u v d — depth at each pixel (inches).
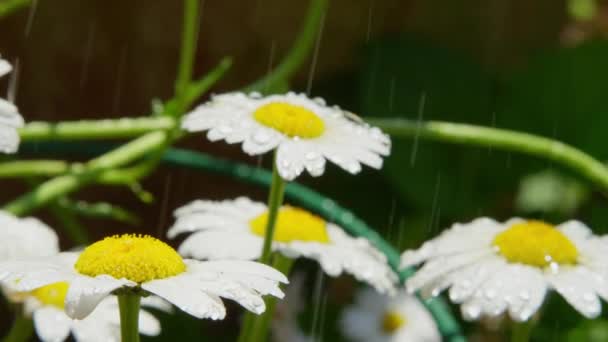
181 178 41.9
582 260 28.4
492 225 29.1
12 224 29.3
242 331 28.6
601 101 43.3
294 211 29.8
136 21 40.4
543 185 42.2
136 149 32.8
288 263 29.5
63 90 40.4
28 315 28.5
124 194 41.7
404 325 36.6
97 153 34.7
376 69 43.8
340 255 29.5
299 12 42.1
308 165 27.8
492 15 46.0
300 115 28.3
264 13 41.6
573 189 41.9
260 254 29.1
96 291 25.2
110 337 28.2
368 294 36.9
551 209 41.8
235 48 41.8
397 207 42.8
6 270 25.6
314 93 44.3
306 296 38.2
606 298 27.9
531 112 43.8
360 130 28.7
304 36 33.2
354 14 43.8
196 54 41.5
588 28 47.7
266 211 29.8
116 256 25.5
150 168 33.0
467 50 46.0
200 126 28.3
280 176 28.1
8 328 38.1
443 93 43.9
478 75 44.3
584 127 43.3
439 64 44.2
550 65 44.0
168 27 40.7
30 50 39.9
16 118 27.1
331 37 43.9
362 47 44.4
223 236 29.3
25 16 39.5
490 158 43.0
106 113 41.0
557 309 37.0
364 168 43.3
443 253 28.6
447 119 43.6
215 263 26.0
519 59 46.8
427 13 45.1
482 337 37.2
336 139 28.4
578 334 36.7
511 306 27.8
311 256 29.2
